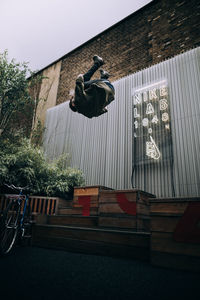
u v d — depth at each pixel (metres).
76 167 5.77
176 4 5.82
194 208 2.04
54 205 4.51
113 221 3.09
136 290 1.46
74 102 2.15
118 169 4.91
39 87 9.15
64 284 1.55
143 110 4.94
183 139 4.16
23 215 3.17
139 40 6.30
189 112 4.26
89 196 3.87
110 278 1.71
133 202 2.99
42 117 8.16
